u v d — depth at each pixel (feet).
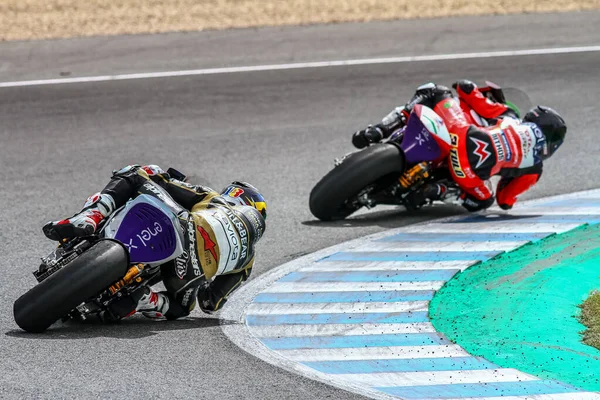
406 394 55.67
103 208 64.54
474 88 101.35
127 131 138.51
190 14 203.62
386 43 185.16
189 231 67.41
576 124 139.13
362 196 98.22
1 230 96.27
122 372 57.06
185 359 60.18
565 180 114.32
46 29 193.16
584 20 202.28
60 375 56.18
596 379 58.80
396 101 151.64
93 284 61.93
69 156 127.13
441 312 71.87
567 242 88.79
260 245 90.94
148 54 178.81
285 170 119.96
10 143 133.08
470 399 55.01
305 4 210.79
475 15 205.98
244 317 71.00
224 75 166.50
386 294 75.77
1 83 162.30
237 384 55.67
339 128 138.72
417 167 96.63
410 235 93.86
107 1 210.79
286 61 174.19
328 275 81.10
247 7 208.64
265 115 145.48
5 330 65.21
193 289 68.90
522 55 176.96
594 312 70.54
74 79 164.55
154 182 68.85
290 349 63.77
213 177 117.39
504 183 102.47
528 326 68.64
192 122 142.41
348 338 66.08
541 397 55.52
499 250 87.20
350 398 54.03
